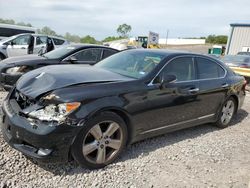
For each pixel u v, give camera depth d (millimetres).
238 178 3682
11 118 3311
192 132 5262
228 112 5730
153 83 4031
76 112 3166
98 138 3434
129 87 3721
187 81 4598
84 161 3352
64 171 3348
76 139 3199
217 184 3477
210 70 5211
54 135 3059
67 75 3697
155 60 4379
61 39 12805
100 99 3377
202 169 3816
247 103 8383
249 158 4340
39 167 3371
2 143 3826
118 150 3684
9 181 3037
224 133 5418
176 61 4523
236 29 30250
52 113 3104
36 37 12156
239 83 5801
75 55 7430
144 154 4035
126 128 3721
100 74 3959
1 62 6902
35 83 3566
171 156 4086
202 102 4898
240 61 12523
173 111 4367
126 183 3264
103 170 3486
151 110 3982
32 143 3111
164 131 4402
